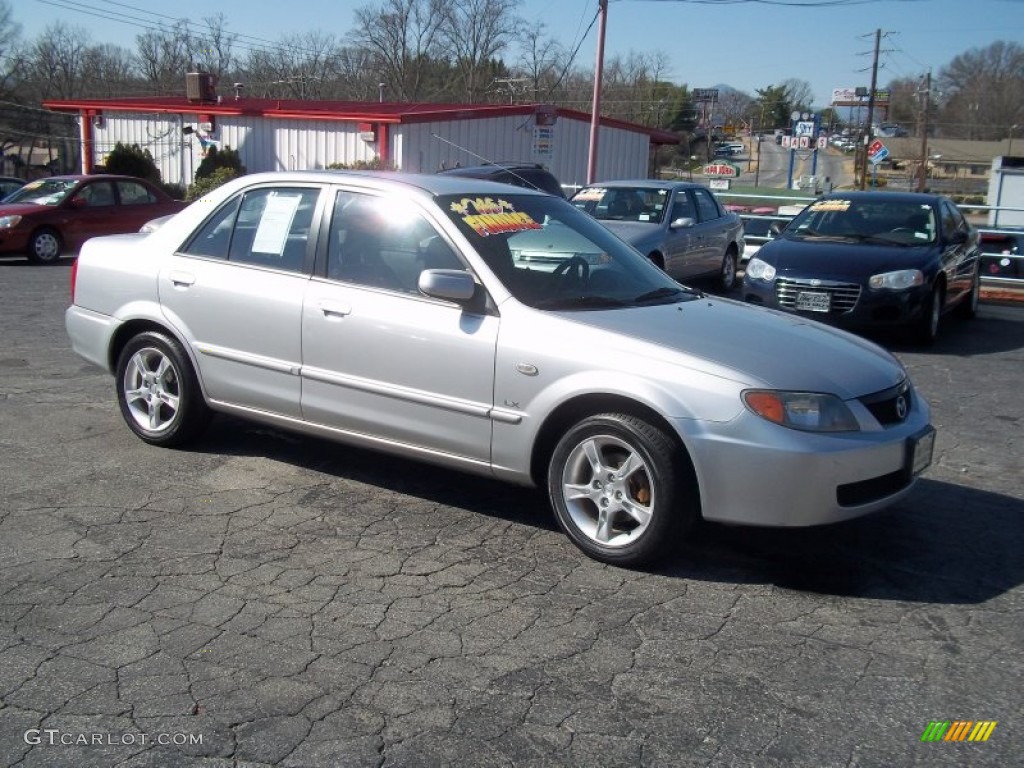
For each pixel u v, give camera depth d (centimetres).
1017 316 1329
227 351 577
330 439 560
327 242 550
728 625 416
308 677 364
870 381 473
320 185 563
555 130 2695
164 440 614
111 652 377
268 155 2509
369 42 5084
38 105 4494
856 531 527
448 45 5003
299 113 2411
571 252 554
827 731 342
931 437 491
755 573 469
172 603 418
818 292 1013
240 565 457
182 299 592
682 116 6288
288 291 552
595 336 468
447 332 499
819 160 7662
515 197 579
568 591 443
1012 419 776
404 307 514
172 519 509
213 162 2417
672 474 446
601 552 468
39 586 429
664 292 559
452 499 553
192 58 5359
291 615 411
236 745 322
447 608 422
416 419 515
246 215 588
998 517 556
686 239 1327
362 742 326
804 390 445
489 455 496
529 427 480
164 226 621
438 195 534
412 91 5069
